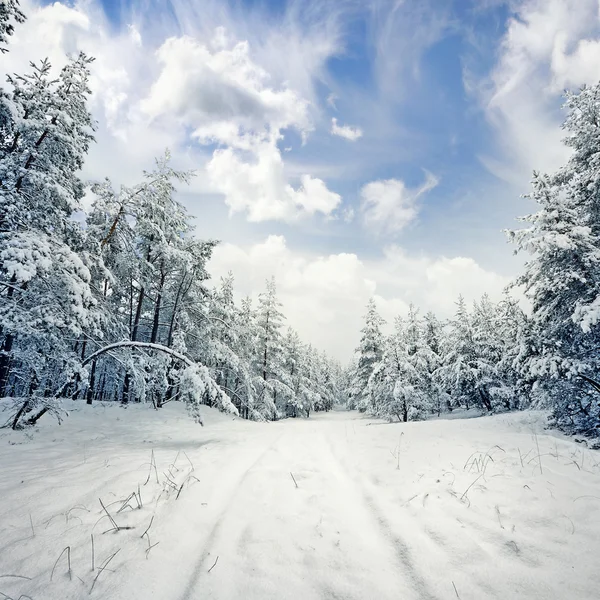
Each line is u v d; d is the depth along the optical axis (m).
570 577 2.52
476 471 4.79
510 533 3.12
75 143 10.32
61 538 3.14
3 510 3.68
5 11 8.80
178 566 2.84
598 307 9.15
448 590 2.48
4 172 8.62
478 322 27.03
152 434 9.77
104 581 2.56
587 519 3.26
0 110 8.92
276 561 2.88
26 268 7.39
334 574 2.71
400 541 3.11
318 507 3.92
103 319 11.27
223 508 3.96
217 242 19.27
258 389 26.88
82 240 10.96
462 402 29.03
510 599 2.36
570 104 11.55
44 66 9.84
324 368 63.56
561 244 9.88
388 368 25.33
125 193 12.55
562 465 4.94
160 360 11.12
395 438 7.81
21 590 2.46
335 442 7.64
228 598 2.47
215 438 8.95
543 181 10.62
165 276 18.38
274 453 6.52
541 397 11.70
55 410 8.77
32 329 7.95
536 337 12.51
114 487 4.36
